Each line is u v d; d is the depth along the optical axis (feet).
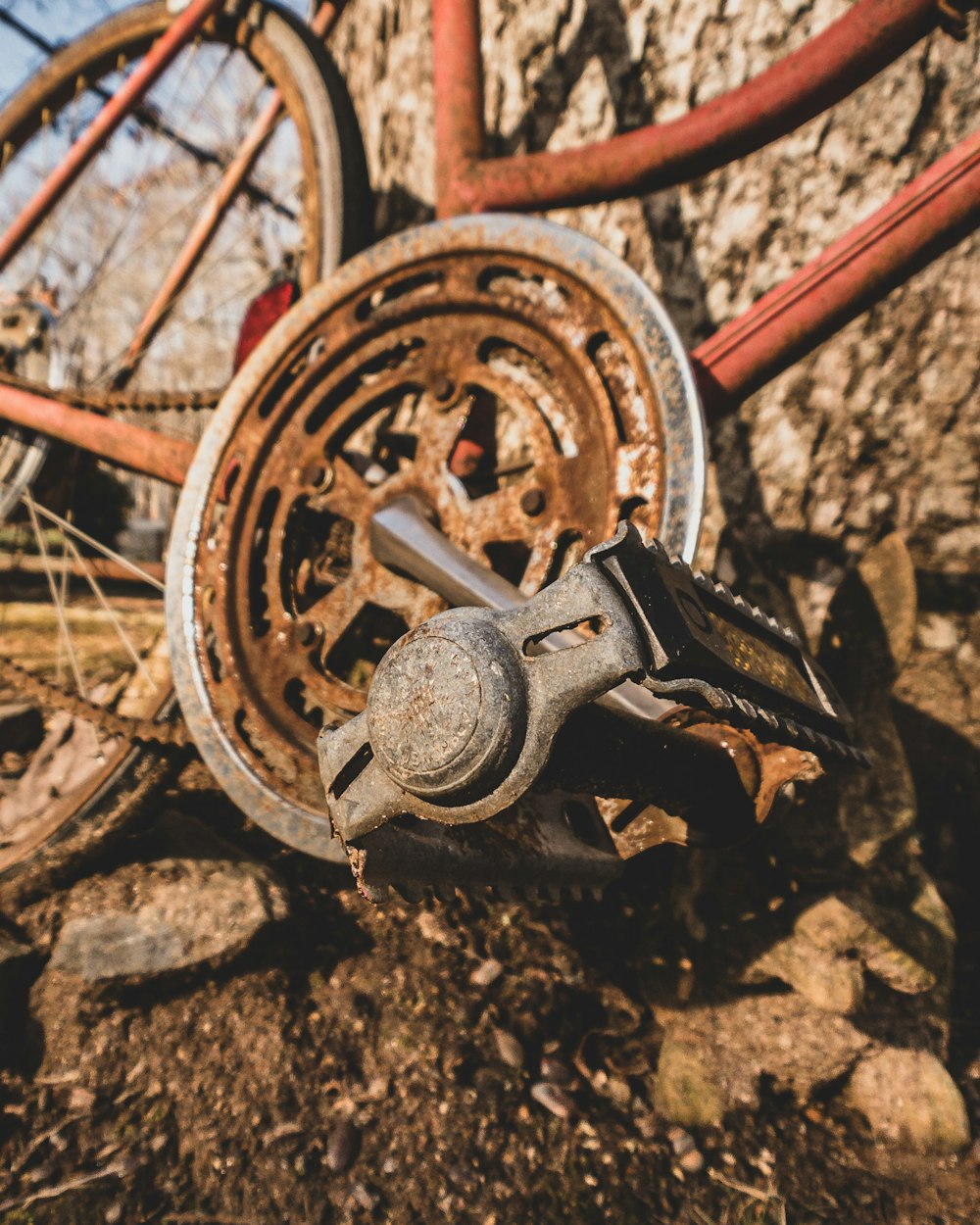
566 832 0.93
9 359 2.01
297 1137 1.08
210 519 1.26
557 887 0.89
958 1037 1.27
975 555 1.57
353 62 1.99
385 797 0.67
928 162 1.44
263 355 1.26
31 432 1.81
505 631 0.63
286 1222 0.99
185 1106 1.11
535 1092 1.15
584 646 0.60
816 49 1.03
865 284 1.08
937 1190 1.07
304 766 1.16
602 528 1.05
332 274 1.23
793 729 0.70
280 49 1.66
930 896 1.29
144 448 1.57
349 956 1.31
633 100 1.56
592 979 1.30
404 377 1.18
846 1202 1.05
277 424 1.24
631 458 1.03
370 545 1.15
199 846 1.42
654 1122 1.13
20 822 1.46
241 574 1.23
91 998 1.19
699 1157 1.09
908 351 1.51
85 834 1.32
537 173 1.17
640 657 0.59
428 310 1.17
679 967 1.26
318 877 1.43
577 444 1.08
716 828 0.90
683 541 0.98
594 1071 1.20
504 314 1.13
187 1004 1.22
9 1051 1.17
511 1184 1.04
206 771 1.63
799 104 1.05
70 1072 1.15
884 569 1.42
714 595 0.70
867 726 1.36
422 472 1.17
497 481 1.43
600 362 1.07
